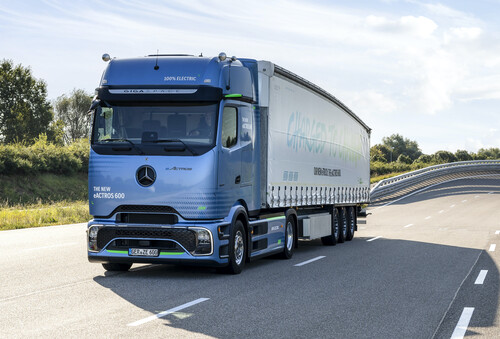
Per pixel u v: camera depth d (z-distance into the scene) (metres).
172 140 11.25
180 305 8.68
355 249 18.30
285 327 7.36
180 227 11.18
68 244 17.62
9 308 8.29
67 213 31.75
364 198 24.45
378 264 14.23
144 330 7.04
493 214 35.59
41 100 86.12
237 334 6.93
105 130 11.49
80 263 13.37
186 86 11.30
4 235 20.92
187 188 11.16
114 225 11.38
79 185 55.50
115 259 11.41
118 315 7.89
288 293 9.89
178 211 11.19
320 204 18.41
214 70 11.48
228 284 10.77
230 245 11.75
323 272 12.65
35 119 85.25
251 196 12.81
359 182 23.53
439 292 10.25
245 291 10.02
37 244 17.61
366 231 26.31
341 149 20.58
